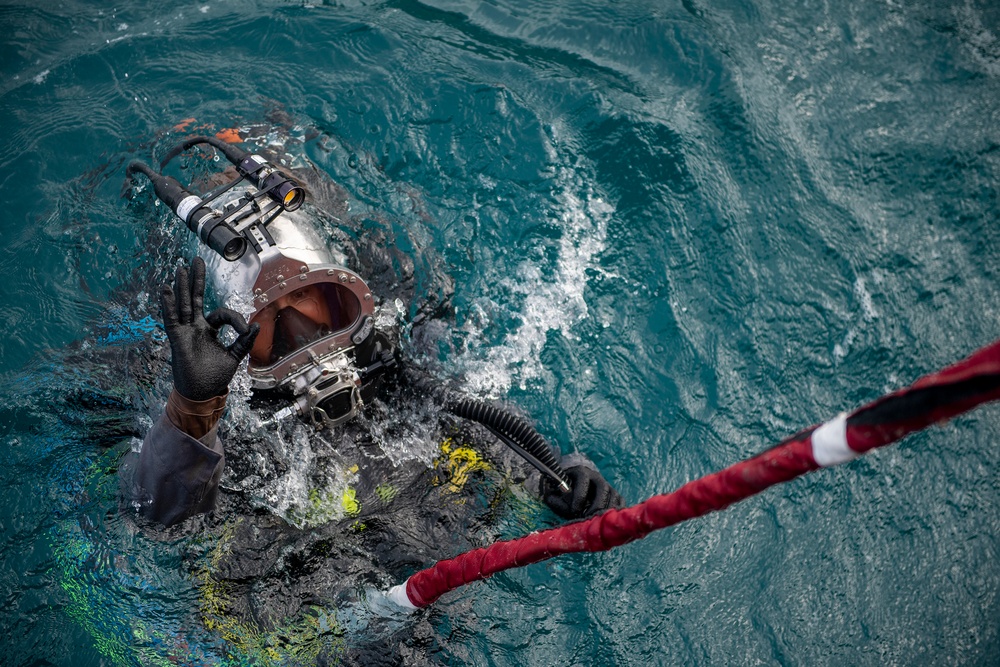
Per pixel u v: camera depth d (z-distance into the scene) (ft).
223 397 7.95
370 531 9.29
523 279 12.09
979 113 14.40
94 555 9.25
